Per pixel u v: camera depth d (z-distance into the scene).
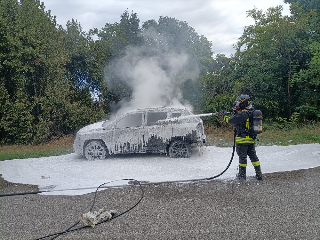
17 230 4.15
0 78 13.62
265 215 4.25
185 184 5.79
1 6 13.70
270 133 11.75
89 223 4.16
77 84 15.60
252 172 6.46
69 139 13.37
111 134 8.51
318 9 15.28
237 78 15.20
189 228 3.96
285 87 14.17
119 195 5.36
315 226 3.86
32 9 13.98
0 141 13.77
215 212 4.42
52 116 13.79
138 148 8.48
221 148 9.58
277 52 13.81
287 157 7.74
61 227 4.20
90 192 5.60
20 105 13.23
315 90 13.71
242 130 5.83
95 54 15.34
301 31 13.95
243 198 4.92
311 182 5.57
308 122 13.25
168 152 8.50
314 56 12.49
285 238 3.60
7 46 13.31
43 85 14.00
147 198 5.14
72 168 7.72
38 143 13.44
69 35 15.19
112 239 3.79
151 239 3.73
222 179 5.97
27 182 6.51
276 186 5.43
